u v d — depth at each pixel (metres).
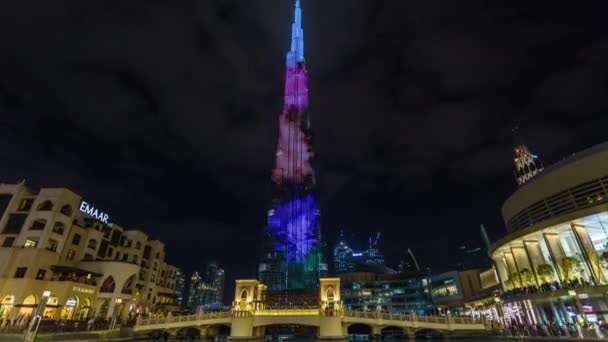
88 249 68.94
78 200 67.38
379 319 52.94
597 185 43.00
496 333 49.09
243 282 59.34
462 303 111.38
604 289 36.31
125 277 67.44
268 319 54.06
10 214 61.53
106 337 44.84
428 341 47.53
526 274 49.25
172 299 97.56
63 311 54.50
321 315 52.84
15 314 49.59
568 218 42.25
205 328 56.22
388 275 144.50
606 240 42.59
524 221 54.91
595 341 30.66
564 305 42.50
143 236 88.12
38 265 55.16
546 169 53.44
